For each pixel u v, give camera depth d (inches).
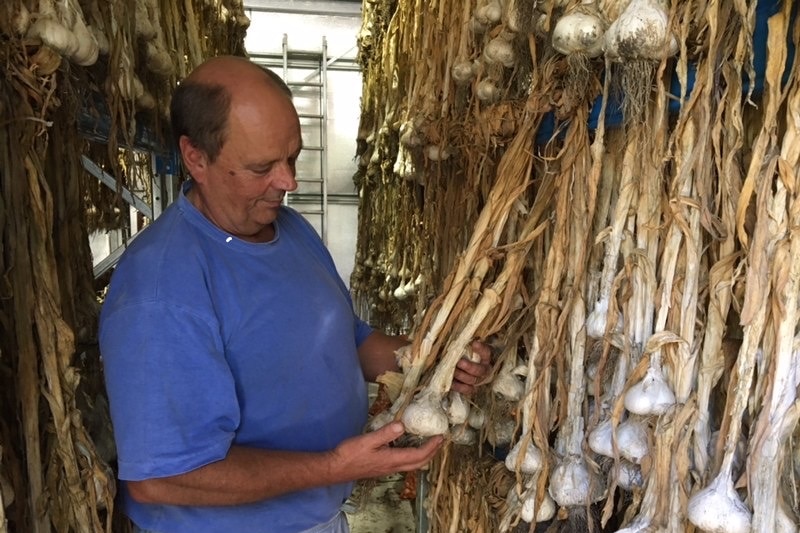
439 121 61.1
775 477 24.3
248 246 38.3
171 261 34.7
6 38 30.9
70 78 37.7
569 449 34.7
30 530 35.1
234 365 37.0
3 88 31.3
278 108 35.0
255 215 38.1
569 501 33.7
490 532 47.7
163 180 97.1
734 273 27.0
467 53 54.9
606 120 33.0
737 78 25.2
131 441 32.3
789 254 23.9
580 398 34.6
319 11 228.5
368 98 145.3
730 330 30.0
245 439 37.8
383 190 130.3
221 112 34.0
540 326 36.8
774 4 24.3
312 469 35.7
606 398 33.1
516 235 42.6
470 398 43.8
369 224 162.2
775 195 24.4
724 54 26.0
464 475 52.5
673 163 29.6
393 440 38.6
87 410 44.2
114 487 38.0
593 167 32.3
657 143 28.7
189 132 35.4
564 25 29.8
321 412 40.6
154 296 33.4
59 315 34.8
